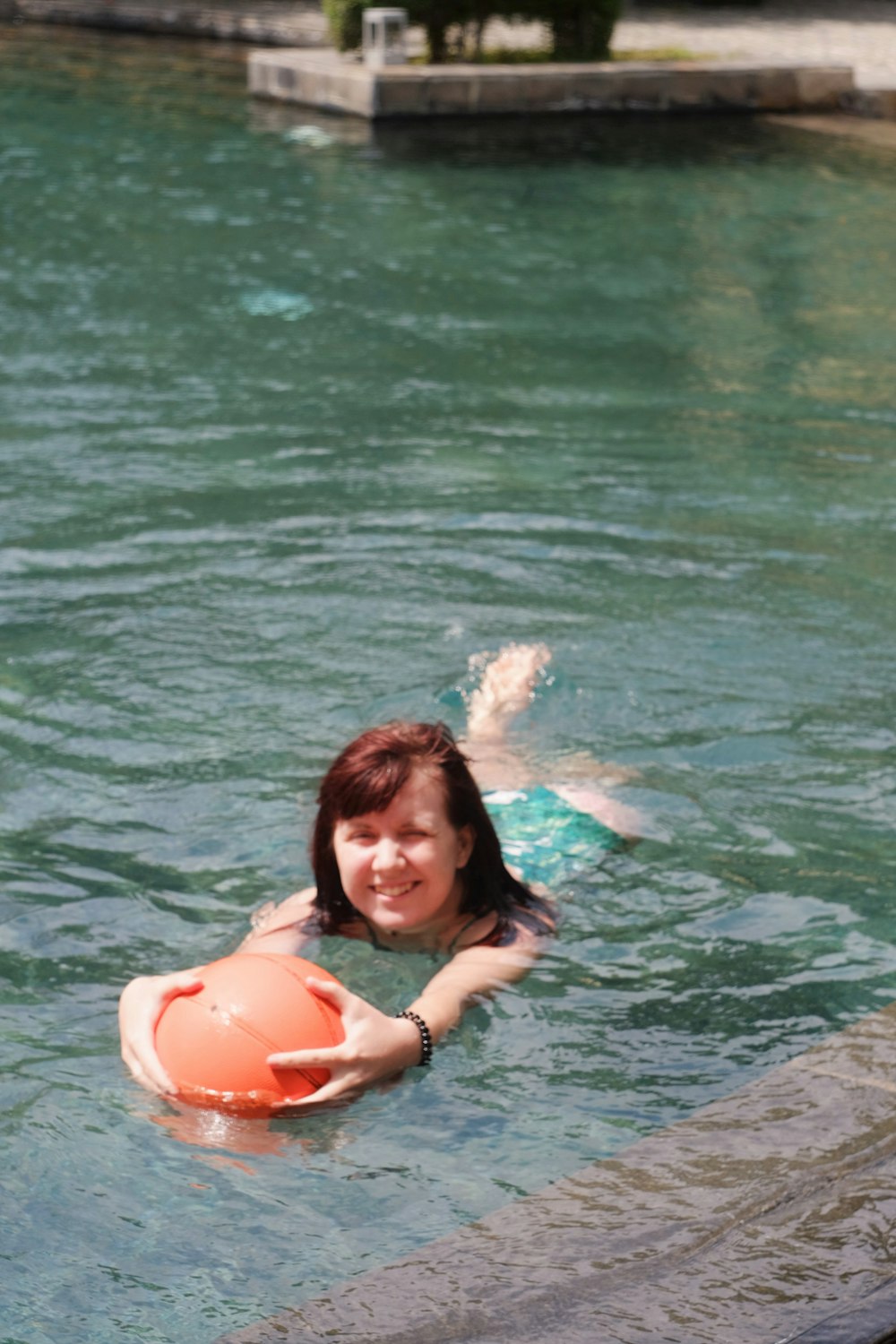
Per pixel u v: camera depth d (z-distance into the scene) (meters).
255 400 10.55
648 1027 4.33
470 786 4.83
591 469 9.27
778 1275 3.14
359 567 7.61
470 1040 4.29
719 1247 3.23
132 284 13.55
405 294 13.58
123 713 6.13
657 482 9.04
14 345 11.61
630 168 19.44
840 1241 3.25
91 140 20.02
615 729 6.07
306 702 6.25
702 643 6.81
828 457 9.59
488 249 15.23
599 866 5.19
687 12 33.25
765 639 6.88
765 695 6.35
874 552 7.96
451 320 12.81
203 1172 3.72
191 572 7.53
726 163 19.89
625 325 12.81
